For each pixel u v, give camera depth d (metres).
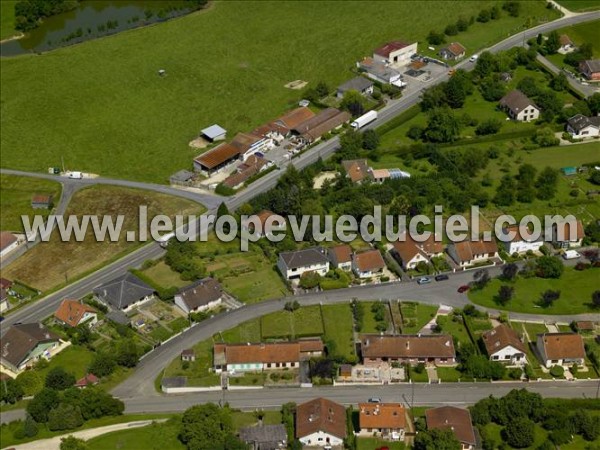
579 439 199.62
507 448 196.75
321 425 198.88
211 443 196.75
